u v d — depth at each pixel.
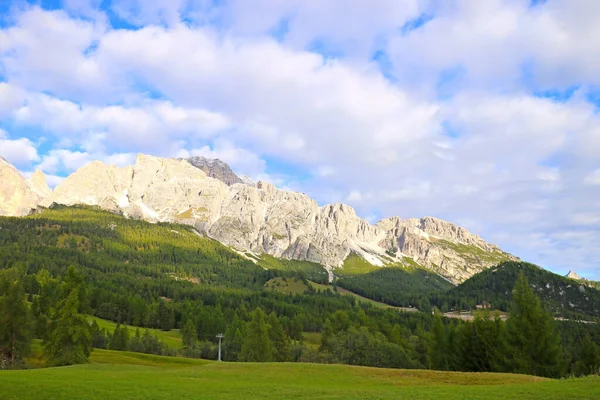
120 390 42.88
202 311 195.50
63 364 82.25
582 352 100.12
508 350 75.88
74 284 89.00
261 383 53.34
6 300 95.00
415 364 128.00
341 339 135.12
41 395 39.12
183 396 40.78
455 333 105.75
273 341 136.88
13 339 94.94
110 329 171.12
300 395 41.78
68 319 84.69
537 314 73.50
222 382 53.25
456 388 45.41
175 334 194.50
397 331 160.12
